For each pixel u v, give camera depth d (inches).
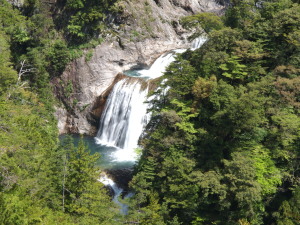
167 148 1273.4
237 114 1111.0
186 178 1124.5
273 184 1124.5
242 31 1545.3
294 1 1681.8
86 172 971.3
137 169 1406.3
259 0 1788.9
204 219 1106.7
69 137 1307.8
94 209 971.9
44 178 917.2
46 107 1952.5
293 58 1412.4
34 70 2078.0
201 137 1270.9
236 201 1107.9
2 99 1198.3
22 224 671.1
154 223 1011.9
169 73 1508.4
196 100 1314.0
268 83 1250.0
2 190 719.7
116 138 1920.5
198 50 1569.9
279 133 1170.0
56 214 891.4
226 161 1071.6
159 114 1412.4
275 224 1107.9
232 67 1358.3
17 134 882.1
